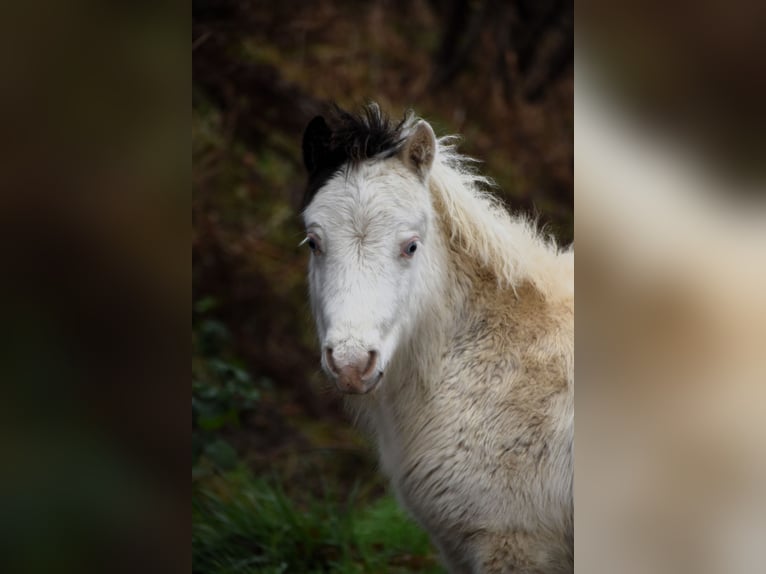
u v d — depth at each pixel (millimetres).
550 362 4555
